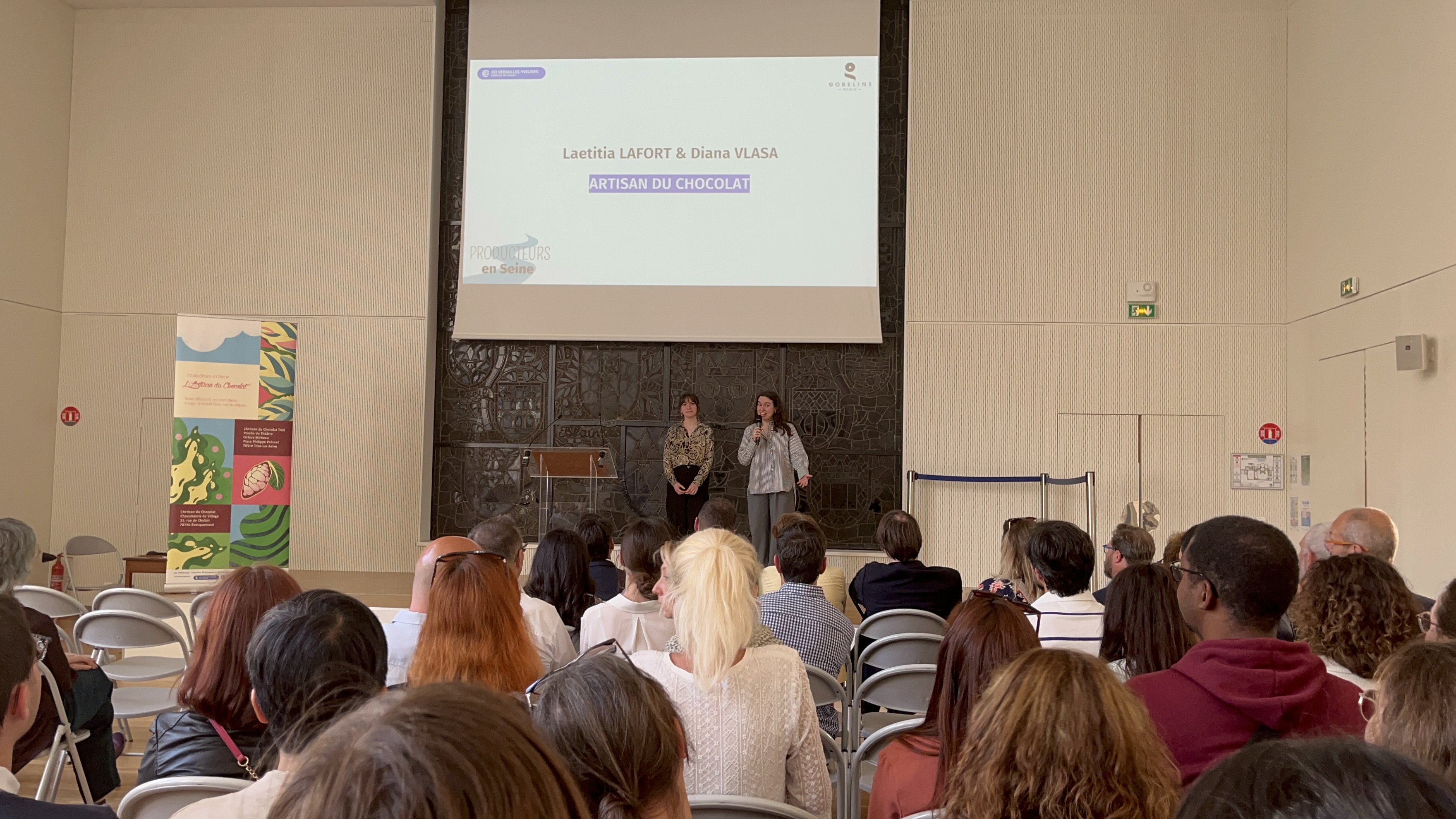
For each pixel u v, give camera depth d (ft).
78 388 25.86
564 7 25.75
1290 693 4.89
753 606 6.22
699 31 25.49
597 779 3.36
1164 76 24.75
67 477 25.72
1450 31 17.80
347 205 26.02
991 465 24.75
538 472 21.67
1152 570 6.88
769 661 6.23
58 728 7.81
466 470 26.02
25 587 12.28
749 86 25.38
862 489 25.48
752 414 25.73
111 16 26.20
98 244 26.08
